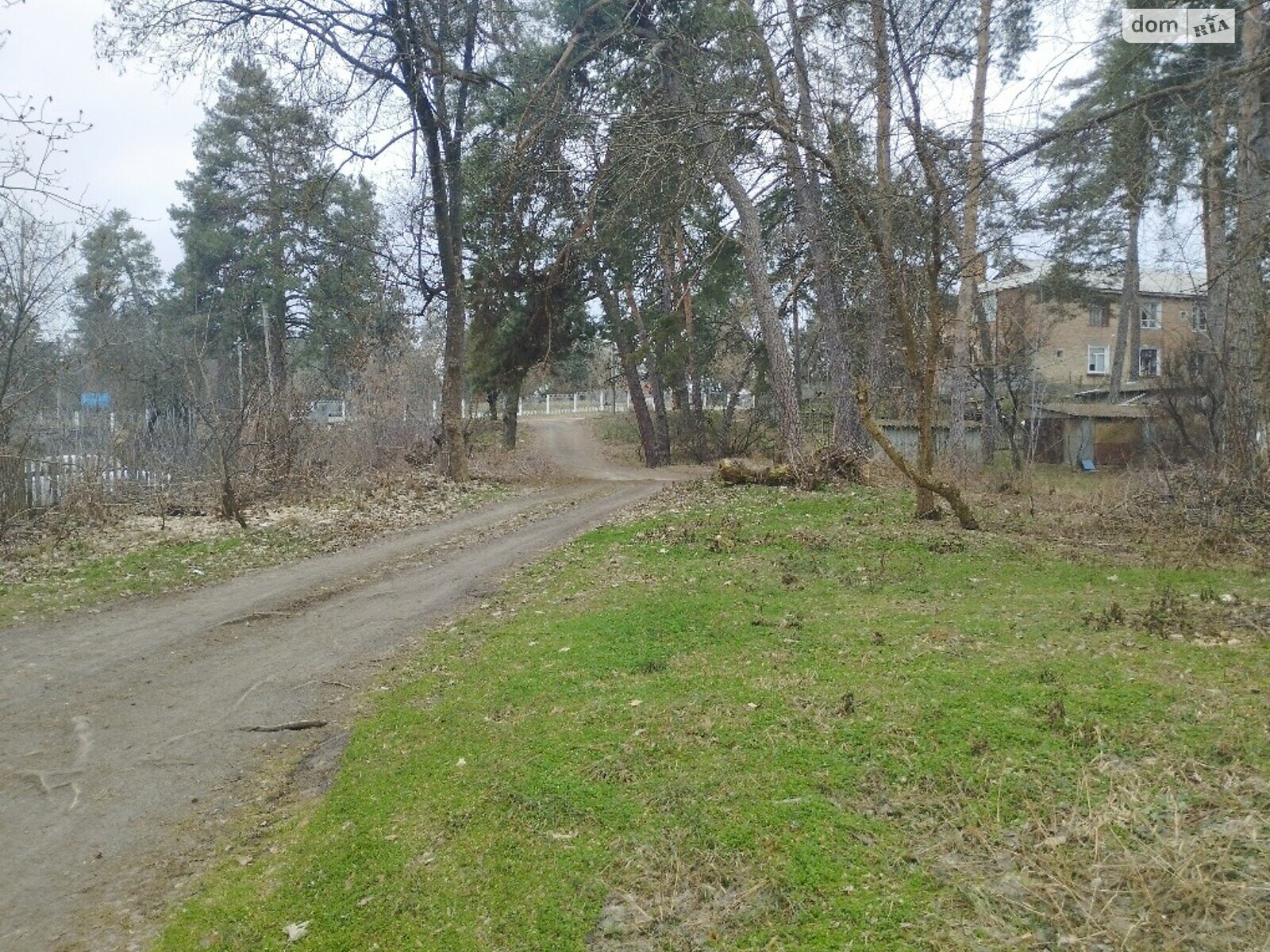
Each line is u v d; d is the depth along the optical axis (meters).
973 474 16.19
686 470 27.25
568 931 2.97
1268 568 7.70
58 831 4.34
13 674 6.69
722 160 11.74
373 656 6.93
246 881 3.80
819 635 5.80
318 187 17.72
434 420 23.98
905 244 10.02
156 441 16.09
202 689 6.30
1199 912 2.70
